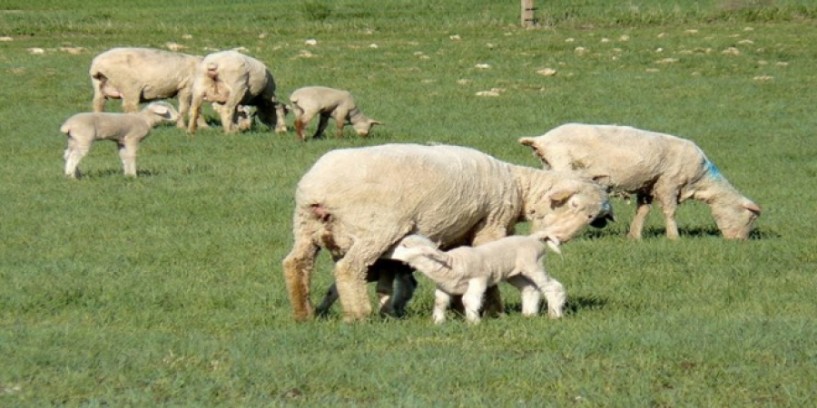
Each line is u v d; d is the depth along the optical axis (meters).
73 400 9.71
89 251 16.19
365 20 48.81
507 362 10.67
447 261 11.55
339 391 10.05
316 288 14.15
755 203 18.78
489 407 9.55
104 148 25.62
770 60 38.72
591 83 35.16
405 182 11.88
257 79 27.75
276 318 12.50
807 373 10.48
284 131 28.20
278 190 20.97
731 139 27.55
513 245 12.05
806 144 26.94
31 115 29.48
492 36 44.00
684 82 35.19
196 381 10.16
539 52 40.25
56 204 19.44
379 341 11.41
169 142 26.23
